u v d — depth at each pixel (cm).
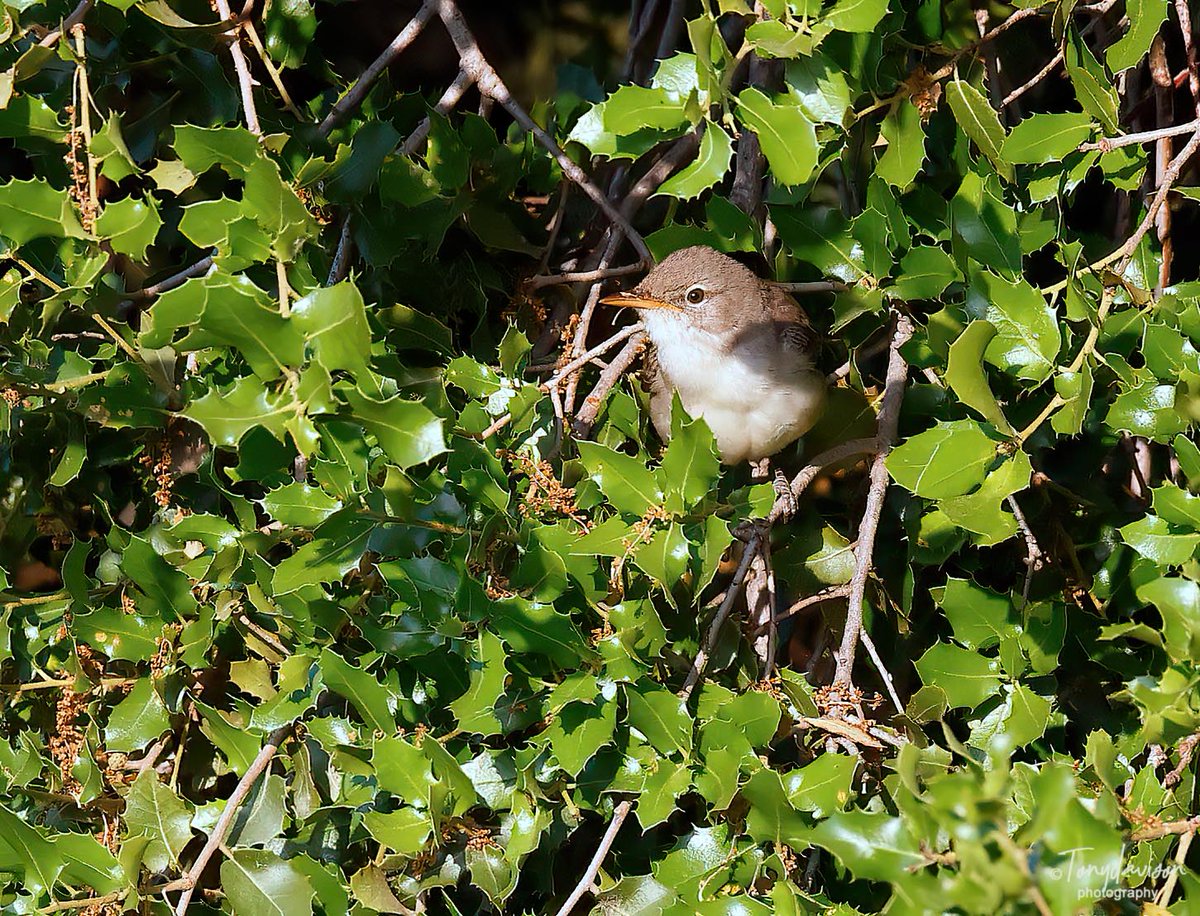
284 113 842
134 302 848
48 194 678
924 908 502
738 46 951
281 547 844
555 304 957
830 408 956
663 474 657
